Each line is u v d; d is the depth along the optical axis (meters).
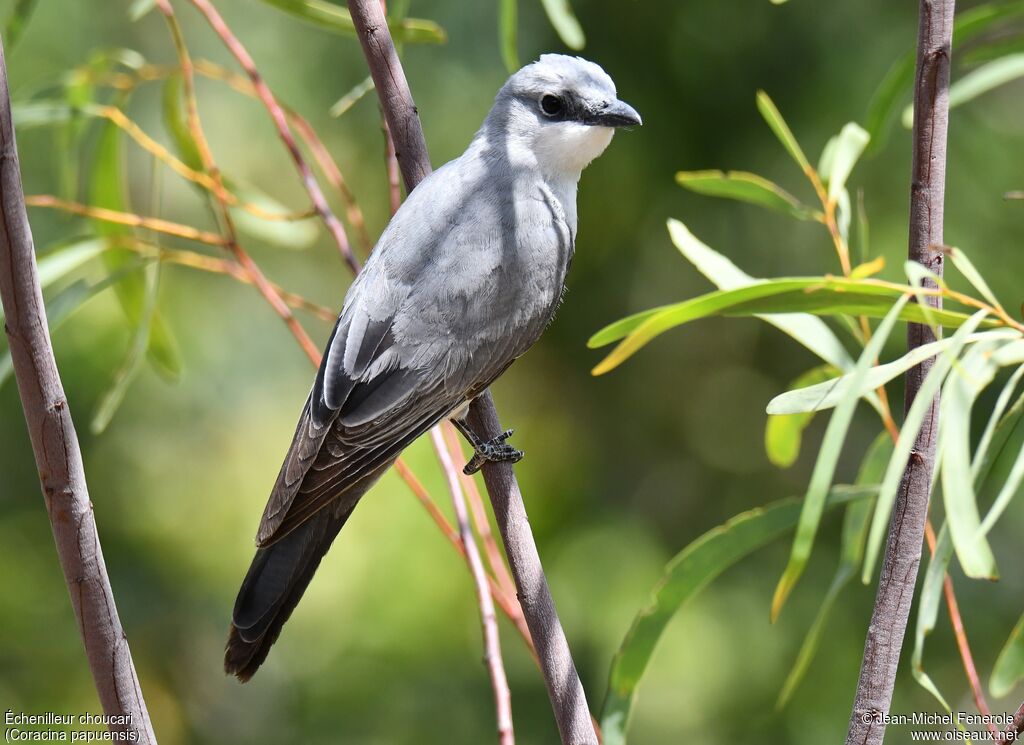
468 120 11.26
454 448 7.34
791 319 5.90
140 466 11.80
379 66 6.04
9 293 4.05
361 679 11.84
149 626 11.77
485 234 6.43
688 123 11.14
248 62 6.93
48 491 4.19
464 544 5.90
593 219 11.56
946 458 4.41
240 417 12.10
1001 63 6.84
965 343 4.56
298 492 5.84
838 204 6.39
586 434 12.28
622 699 6.16
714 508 12.13
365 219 12.27
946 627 11.22
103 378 11.30
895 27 10.79
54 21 11.12
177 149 8.36
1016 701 11.11
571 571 11.75
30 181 11.08
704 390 12.18
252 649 5.65
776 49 10.92
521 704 11.65
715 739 11.33
